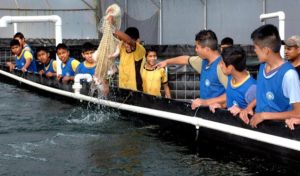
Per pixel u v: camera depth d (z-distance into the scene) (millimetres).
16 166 3385
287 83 3105
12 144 3988
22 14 18375
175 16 17500
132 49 5441
